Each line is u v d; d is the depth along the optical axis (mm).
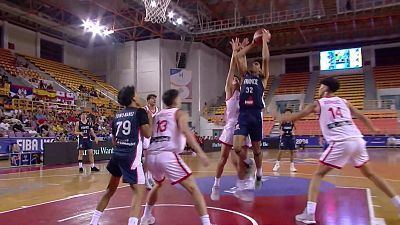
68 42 27547
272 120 26422
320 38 29844
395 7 21109
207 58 28344
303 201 5527
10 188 7363
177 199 5832
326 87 4496
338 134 4238
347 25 26438
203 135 26438
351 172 9383
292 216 4551
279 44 31406
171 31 25156
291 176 8766
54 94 20891
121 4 21578
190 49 26891
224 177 8672
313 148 23828
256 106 5387
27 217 4691
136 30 26266
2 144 12852
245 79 5418
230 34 25375
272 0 25297
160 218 4527
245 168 6461
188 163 13266
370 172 4406
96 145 14695
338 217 4465
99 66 28234
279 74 32500
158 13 17547
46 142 13133
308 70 31672
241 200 5617
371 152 18562
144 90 26109
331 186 6926
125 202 5613
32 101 18734
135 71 26547
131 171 3840
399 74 27359
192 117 26609
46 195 6449
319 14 24203
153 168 3904
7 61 21625
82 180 8625
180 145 3879
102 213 4441
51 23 24594
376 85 27016
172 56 26500
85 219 4539
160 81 25766
